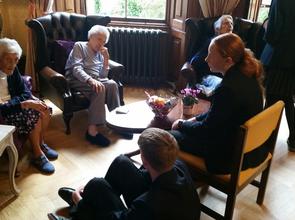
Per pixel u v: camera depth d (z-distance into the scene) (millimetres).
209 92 2678
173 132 1971
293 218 2043
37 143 2412
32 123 2352
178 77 4137
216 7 3744
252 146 1652
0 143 1800
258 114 1587
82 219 1645
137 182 1673
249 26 3500
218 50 1673
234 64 1688
